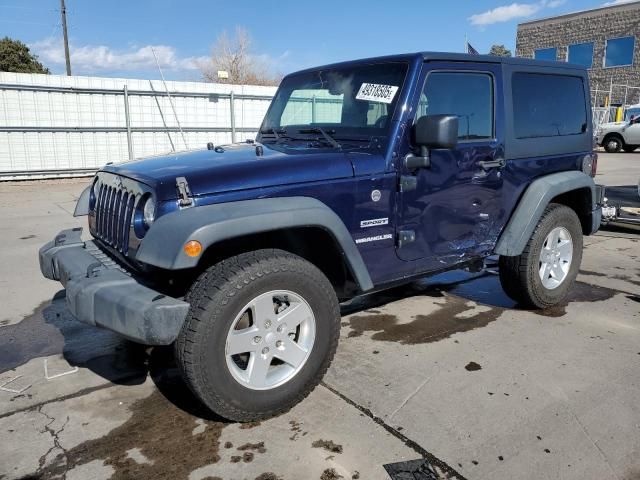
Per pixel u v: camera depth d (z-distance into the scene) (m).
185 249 2.35
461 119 3.48
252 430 2.69
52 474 2.37
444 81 3.37
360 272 2.99
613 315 4.23
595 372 3.26
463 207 3.55
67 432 2.70
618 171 15.34
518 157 3.86
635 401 2.91
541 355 3.50
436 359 3.46
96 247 3.35
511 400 2.94
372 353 3.57
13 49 37.81
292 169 2.81
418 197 3.28
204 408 2.90
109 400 3.01
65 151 14.00
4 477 2.35
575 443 2.54
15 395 3.08
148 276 2.71
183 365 2.49
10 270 5.68
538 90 4.02
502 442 2.55
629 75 30.44
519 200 3.96
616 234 7.34
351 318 4.25
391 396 2.99
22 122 13.30
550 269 4.29
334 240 2.87
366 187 3.03
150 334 2.36
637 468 2.36
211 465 2.42
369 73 3.44
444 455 2.46
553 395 2.98
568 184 4.11
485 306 4.48
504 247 3.87
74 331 4.03
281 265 2.64
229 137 16.45
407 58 3.27
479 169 3.59
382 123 3.20
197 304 2.48
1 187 12.60
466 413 2.80
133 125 14.76
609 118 27.34
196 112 15.70
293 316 2.75
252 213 2.53
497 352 3.56
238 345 2.59
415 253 3.36
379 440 2.57
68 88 13.64
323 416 2.79
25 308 4.54
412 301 4.64
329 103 3.59
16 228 7.91
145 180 2.66
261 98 16.64
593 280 5.18
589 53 32.12
